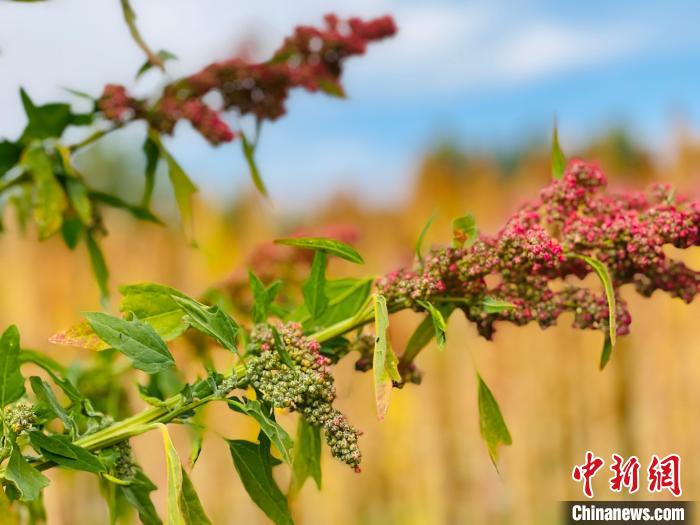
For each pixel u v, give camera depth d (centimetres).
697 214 71
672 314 303
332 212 306
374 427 299
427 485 298
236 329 67
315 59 86
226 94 84
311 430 74
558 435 308
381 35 87
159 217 86
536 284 71
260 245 95
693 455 296
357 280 73
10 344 66
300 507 288
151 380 78
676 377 301
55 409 66
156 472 227
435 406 303
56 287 275
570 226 72
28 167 81
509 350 312
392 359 66
